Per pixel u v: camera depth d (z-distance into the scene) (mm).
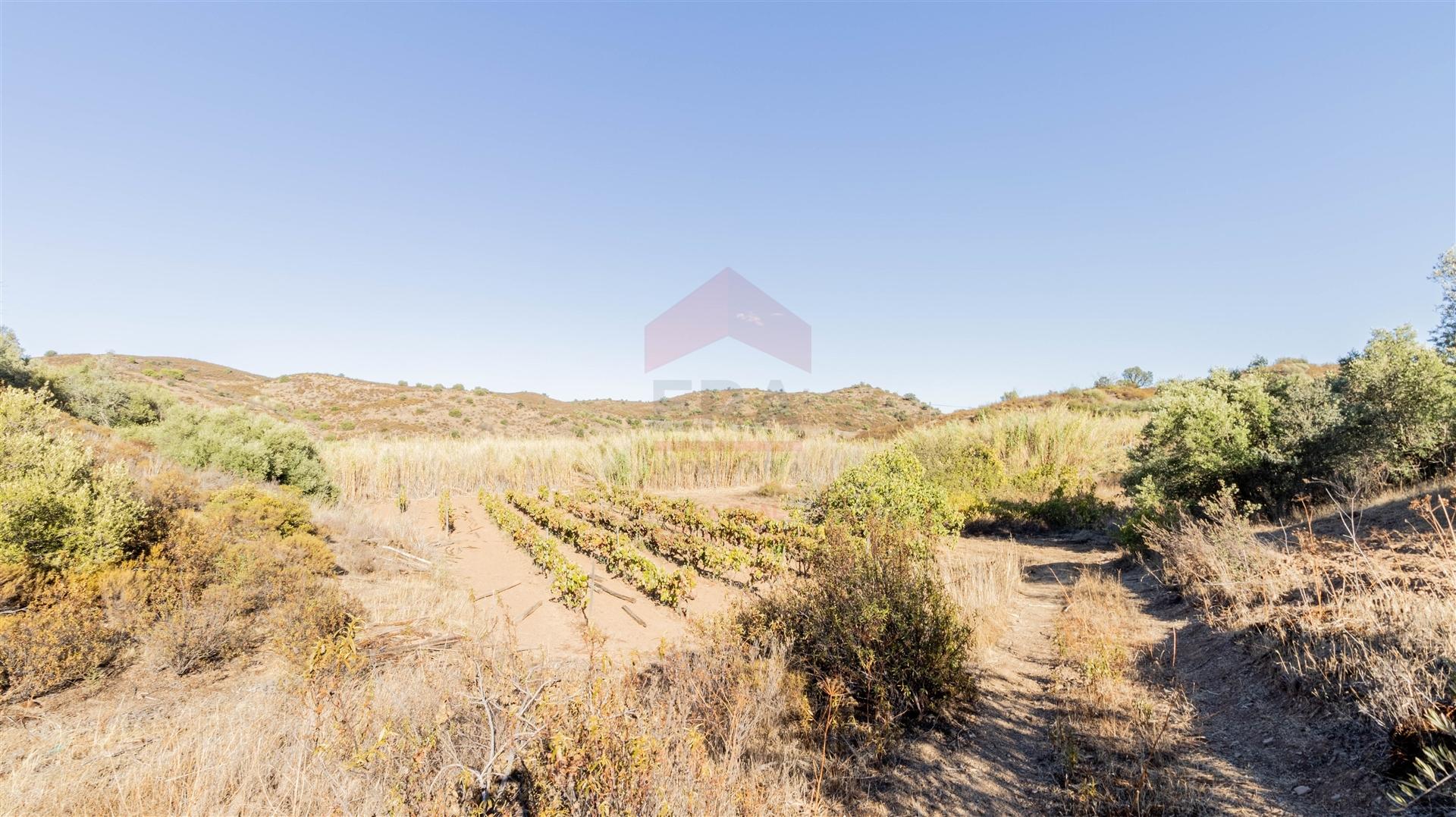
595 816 2459
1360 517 6477
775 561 8469
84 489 6055
